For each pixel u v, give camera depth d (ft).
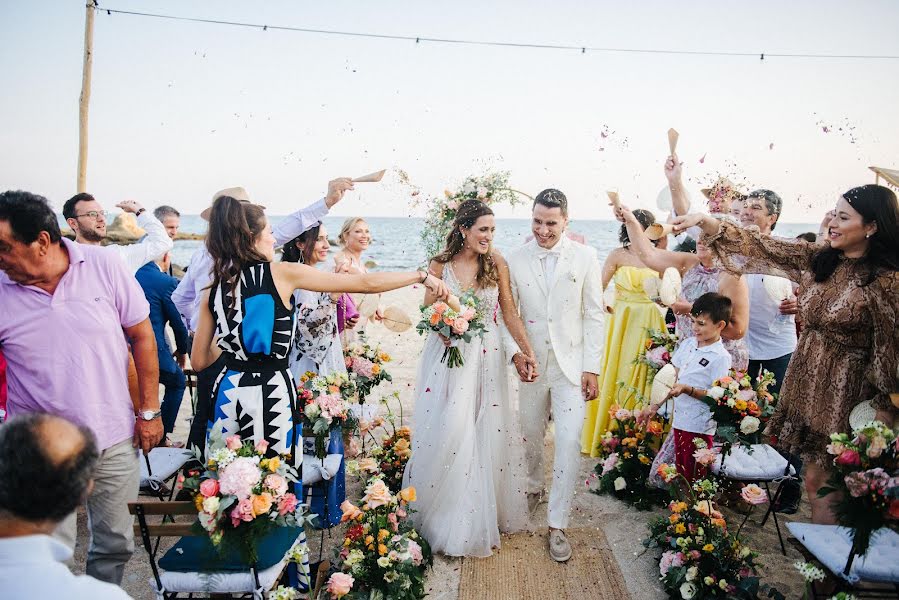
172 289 15.72
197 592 8.16
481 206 11.66
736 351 13.62
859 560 8.36
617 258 16.75
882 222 8.98
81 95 26.12
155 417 9.79
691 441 12.65
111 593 4.66
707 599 10.25
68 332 8.70
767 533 12.86
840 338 9.67
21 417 4.91
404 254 118.21
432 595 11.02
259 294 9.06
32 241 8.13
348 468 11.02
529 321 12.74
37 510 4.66
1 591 4.44
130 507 7.74
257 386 9.14
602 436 16.93
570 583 11.35
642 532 13.12
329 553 11.96
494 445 12.60
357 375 13.37
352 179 13.92
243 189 12.94
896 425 9.21
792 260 10.25
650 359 15.14
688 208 16.11
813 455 10.10
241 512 7.48
